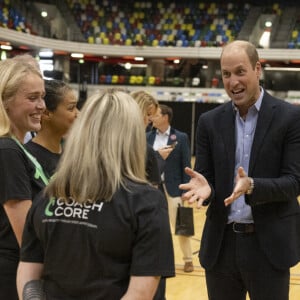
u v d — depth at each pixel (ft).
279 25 59.62
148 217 4.28
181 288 14.35
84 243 4.31
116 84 57.00
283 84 57.52
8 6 51.65
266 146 6.94
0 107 6.00
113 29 61.21
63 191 4.48
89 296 4.32
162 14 63.41
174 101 51.21
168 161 15.30
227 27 61.36
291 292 14.16
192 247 19.13
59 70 55.72
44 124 7.11
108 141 4.47
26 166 5.94
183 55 56.29
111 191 4.32
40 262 4.83
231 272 7.40
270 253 6.94
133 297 4.16
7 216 5.90
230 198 6.18
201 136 7.67
